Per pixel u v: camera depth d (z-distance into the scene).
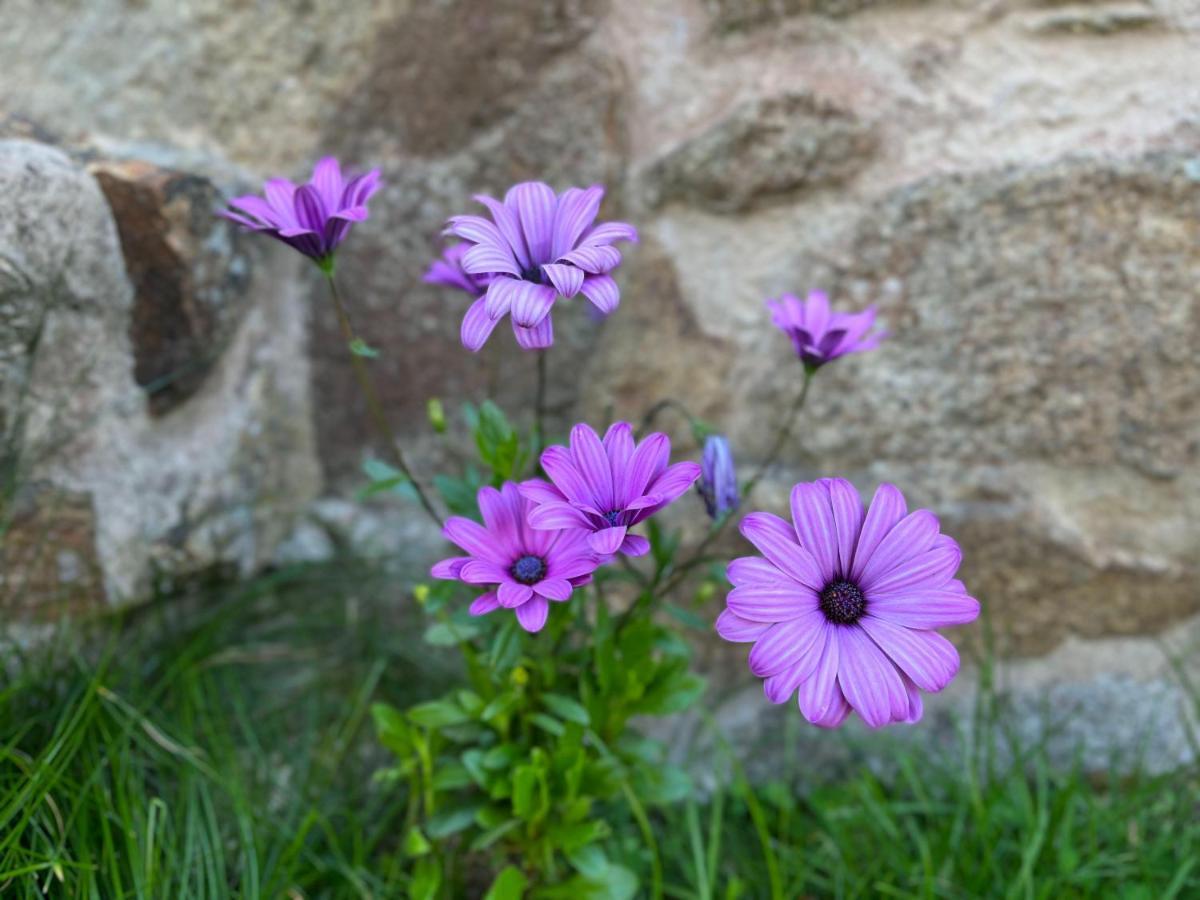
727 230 0.36
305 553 0.41
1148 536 0.36
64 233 0.30
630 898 0.30
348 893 0.32
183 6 0.35
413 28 0.35
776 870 0.32
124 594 0.35
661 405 0.30
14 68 0.36
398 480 0.31
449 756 0.33
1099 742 0.38
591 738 0.30
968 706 0.38
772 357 0.36
